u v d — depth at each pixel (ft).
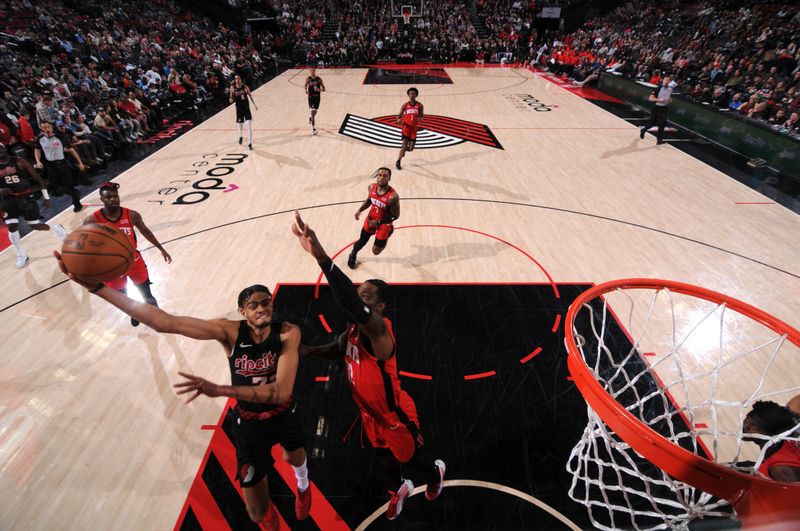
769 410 9.16
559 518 10.62
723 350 15.80
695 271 19.98
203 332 7.95
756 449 12.17
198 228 23.36
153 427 12.92
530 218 24.59
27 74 38.55
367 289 8.66
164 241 22.13
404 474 11.65
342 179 29.43
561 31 82.43
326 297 18.19
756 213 24.98
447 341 16.05
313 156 33.53
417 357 15.37
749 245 21.93
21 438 12.54
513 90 56.70
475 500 11.03
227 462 11.99
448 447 12.34
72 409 13.43
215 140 37.37
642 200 26.58
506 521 10.57
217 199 26.55
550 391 14.12
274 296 18.19
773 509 6.71
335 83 60.90
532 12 87.20
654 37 65.51
